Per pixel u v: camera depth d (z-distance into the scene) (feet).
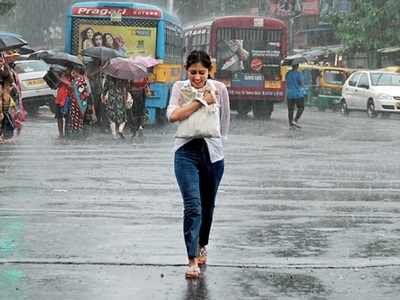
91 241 35.14
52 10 334.65
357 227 39.70
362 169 64.44
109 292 27.32
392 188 54.08
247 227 39.09
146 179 55.88
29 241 34.94
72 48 106.93
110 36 106.73
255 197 49.11
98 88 95.25
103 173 58.75
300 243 35.65
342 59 207.21
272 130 106.73
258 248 34.42
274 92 132.57
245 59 132.26
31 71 122.42
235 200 47.78
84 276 29.32
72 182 53.88
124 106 88.22
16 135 90.17
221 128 31.71
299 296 27.27
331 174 60.90
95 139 87.66
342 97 152.97
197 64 30.45
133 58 95.66
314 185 54.90
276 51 132.67
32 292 27.22
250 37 132.57
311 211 44.34
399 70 161.48
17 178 55.36
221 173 31.12
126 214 42.01
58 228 37.91
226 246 34.68
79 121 87.81
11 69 85.25
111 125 88.63
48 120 119.24
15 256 32.12
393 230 39.06
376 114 143.74
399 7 177.27
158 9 105.91
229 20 132.36
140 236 36.37
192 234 29.55
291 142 88.33
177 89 30.68
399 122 130.00
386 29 181.37
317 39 239.30
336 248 34.76
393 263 32.12
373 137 96.63
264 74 132.77
